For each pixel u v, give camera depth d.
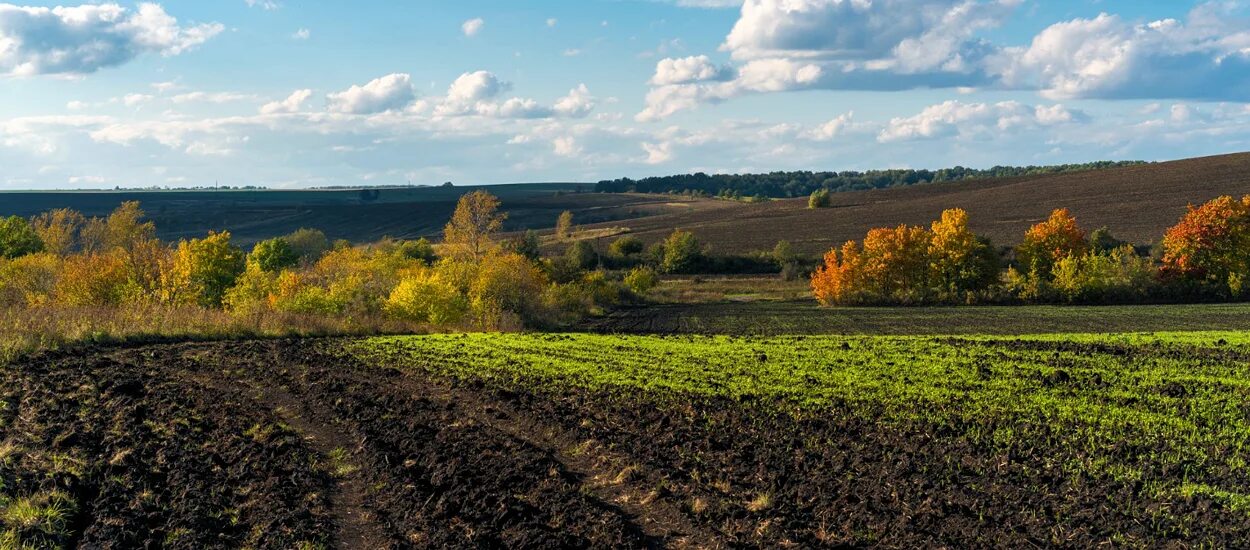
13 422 18.91
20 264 59.06
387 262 75.50
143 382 25.42
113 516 12.98
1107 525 12.20
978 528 12.20
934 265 86.69
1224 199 79.31
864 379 26.11
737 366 29.69
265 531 12.47
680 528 12.69
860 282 88.62
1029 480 14.49
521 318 61.56
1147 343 35.91
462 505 13.75
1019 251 90.12
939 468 15.28
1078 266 82.69
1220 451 16.12
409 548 11.96
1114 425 18.70
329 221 182.62
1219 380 25.06
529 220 193.25
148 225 87.88
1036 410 20.66
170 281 53.91
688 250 124.94
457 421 20.17
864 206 173.12
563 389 24.52
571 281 87.06
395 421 19.98
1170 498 13.27
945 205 161.62
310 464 16.30
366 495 14.51
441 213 185.62
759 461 16.02
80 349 32.62
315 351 34.59
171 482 14.80
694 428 19.03
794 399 22.53
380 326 48.34
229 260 66.25
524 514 13.26
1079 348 34.34
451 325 55.28
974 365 29.31
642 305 90.69
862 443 17.42
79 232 105.62
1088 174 174.12
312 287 56.00
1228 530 11.85
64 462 15.35
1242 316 62.00
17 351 29.88
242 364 30.19
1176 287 79.38
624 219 187.12
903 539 11.88
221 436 18.22
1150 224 121.75
